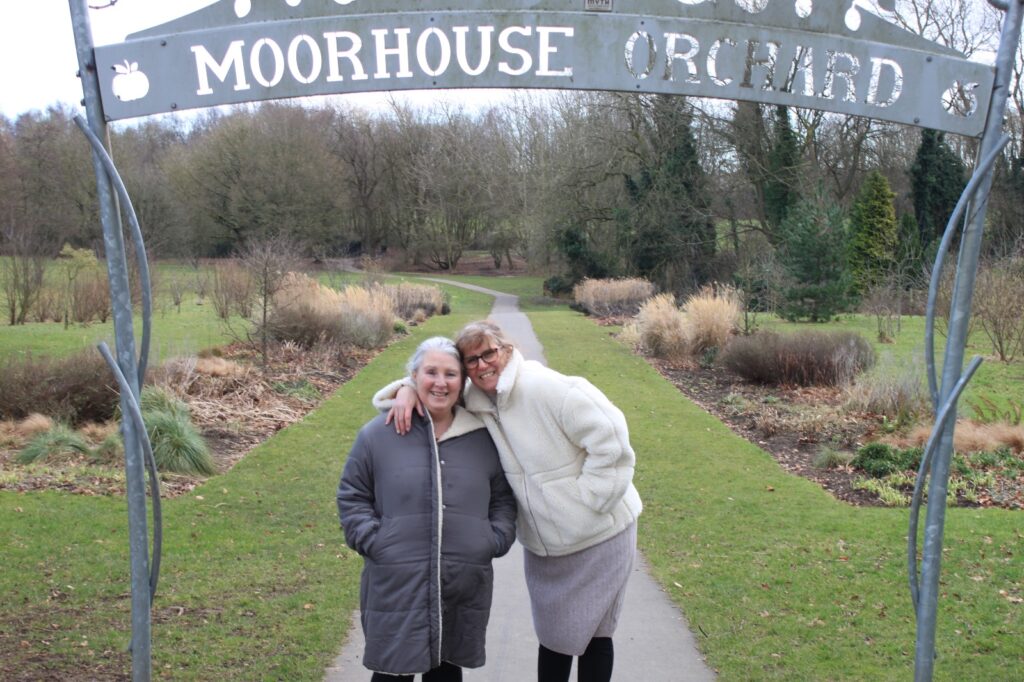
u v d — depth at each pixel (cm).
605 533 333
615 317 2938
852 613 547
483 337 314
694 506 827
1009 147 3366
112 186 296
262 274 1755
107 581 574
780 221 3394
